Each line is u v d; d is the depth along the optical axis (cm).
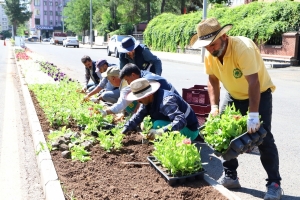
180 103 443
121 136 457
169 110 405
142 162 409
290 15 1916
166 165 358
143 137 475
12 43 5212
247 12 2202
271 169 354
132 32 5050
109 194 326
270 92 354
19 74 1410
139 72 470
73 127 565
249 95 322
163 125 435
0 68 1803
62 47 4712
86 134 507
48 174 371
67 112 573
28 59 2003
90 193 329
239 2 3169
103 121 549
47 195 335
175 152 353
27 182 410
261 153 355
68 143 462
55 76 1134
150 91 411
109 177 368
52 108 612
